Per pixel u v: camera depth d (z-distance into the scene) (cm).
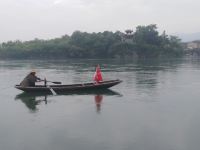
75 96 3275
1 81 4916
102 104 2850
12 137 1941
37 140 1886
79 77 5391
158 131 2016
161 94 3347
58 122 2253
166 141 1839
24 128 2120
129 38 15738
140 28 16225
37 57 15388
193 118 2312
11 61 12938
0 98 3275
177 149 1722
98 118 2345
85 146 1778
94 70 6856
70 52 14475
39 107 2789
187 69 6900
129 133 1981
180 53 17075
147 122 2217
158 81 4512
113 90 3622
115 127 2109
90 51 14588
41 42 16738
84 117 2383
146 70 6619
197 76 5234
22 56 15625
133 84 4156
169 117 2347
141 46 15150
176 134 1953
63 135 1962
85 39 14925
